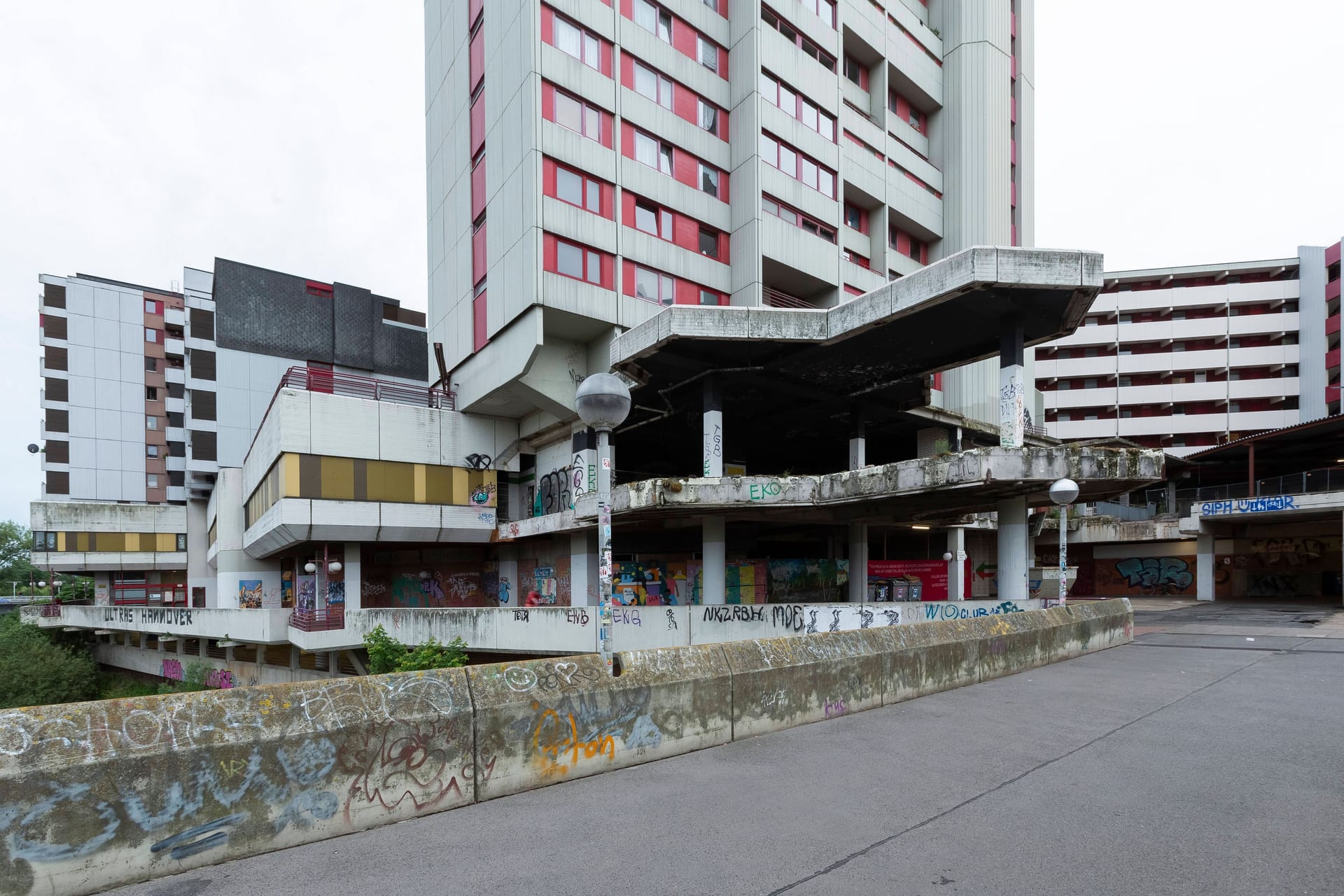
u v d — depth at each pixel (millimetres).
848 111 30609
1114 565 38750
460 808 4680
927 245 36000
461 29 27375
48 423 52125
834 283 28734
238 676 29109
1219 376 53312
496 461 27281
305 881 3617
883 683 7754
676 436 27922
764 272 27312
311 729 4180
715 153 26547
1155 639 14352
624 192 23516
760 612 16391
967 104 35031
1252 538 32250
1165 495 40250
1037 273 14164
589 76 22984
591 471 23859
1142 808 4520
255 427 46312
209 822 3799
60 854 3373
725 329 17328
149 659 36375
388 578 29484
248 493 33375
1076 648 11594
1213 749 5871
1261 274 53156
